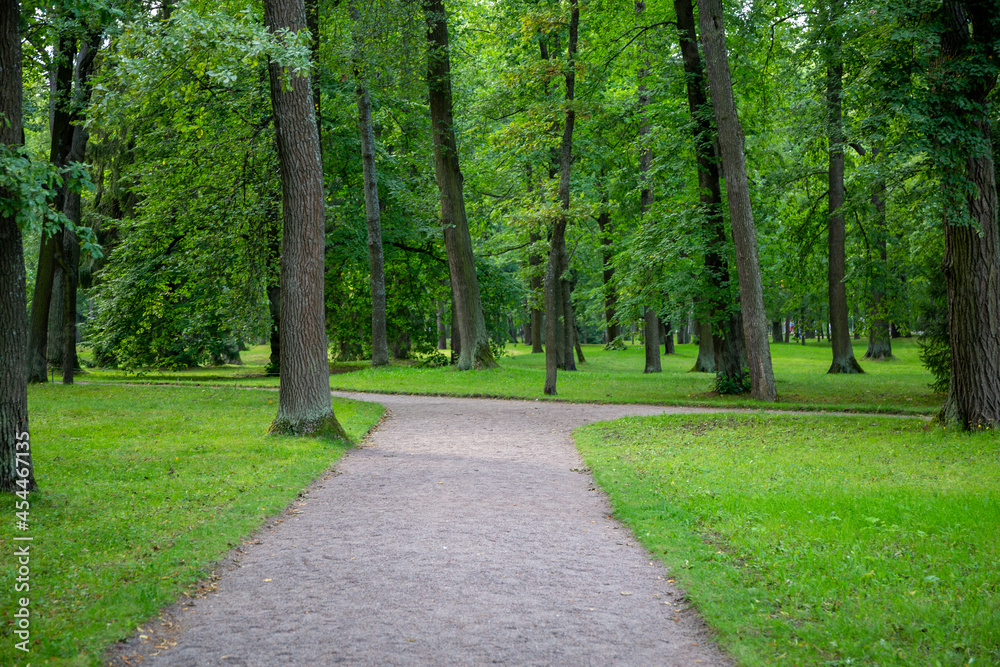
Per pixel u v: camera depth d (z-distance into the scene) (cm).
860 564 588
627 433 1404
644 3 2650
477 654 450
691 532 709
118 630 476
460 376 2642
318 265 1335
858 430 1372
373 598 546
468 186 3394
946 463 1029
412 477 1021
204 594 556
